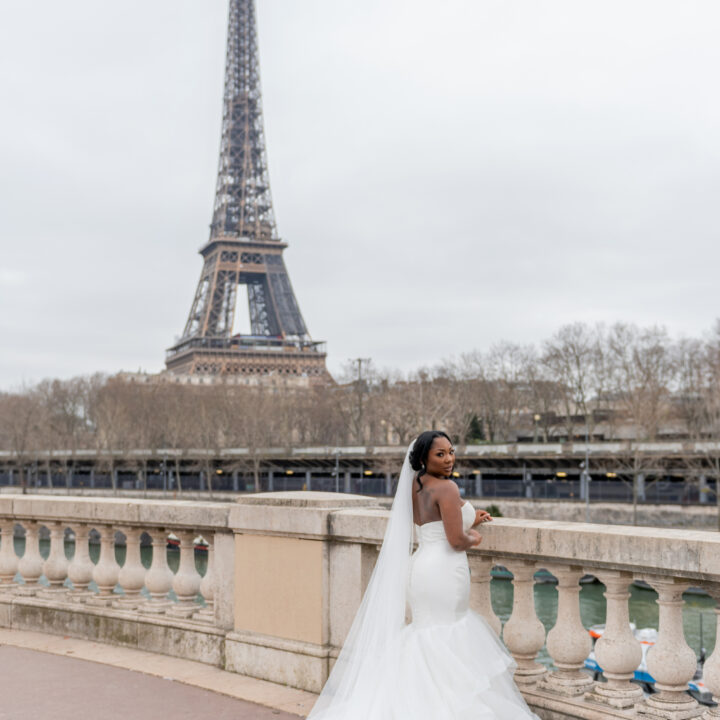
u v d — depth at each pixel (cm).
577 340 12644
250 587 895
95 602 1070
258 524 881
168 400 15900
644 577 633
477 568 745
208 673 892
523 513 8438
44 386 19000
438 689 609
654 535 621
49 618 1098
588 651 693
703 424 11162
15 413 16412
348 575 810
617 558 636
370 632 646
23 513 1162
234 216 17975
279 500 871
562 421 13850
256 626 886
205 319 17038
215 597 937
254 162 18250
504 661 634
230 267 17375
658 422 11056
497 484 9150
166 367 19338
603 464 8725
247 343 17512
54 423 17525
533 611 724
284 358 17550
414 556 653
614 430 11881
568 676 697
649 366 11106
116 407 15312
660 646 627
